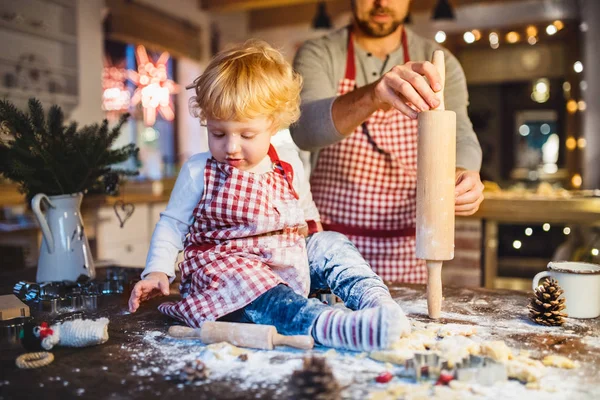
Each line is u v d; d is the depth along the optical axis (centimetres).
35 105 133
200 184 104
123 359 82
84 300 114
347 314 83
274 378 74
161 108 522
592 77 524
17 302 106
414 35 182
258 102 92
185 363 80
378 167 170
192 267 99
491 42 566
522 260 520
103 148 138
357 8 167
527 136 779
